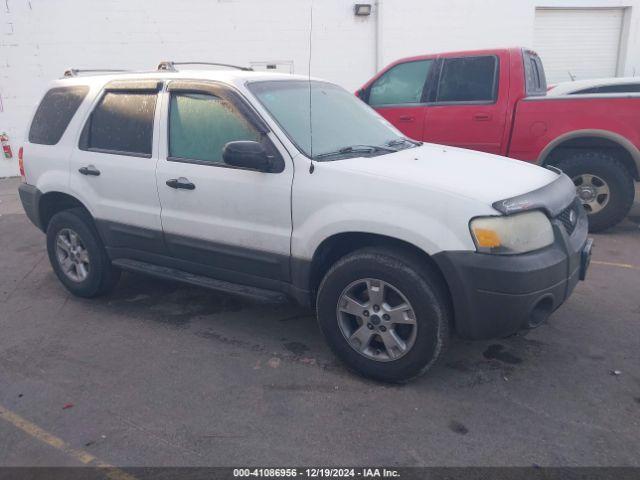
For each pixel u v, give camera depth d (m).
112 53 11.94
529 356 3.90
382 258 3.38
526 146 6.66
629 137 6.18
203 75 4.16
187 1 11.95
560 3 13.62
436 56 7.17
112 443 3.09
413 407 3.34
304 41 12.56
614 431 3.08
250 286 4.07
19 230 7.59
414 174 3.44
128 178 4.41
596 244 6.36
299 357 3.97
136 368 3.88
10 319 4.74
